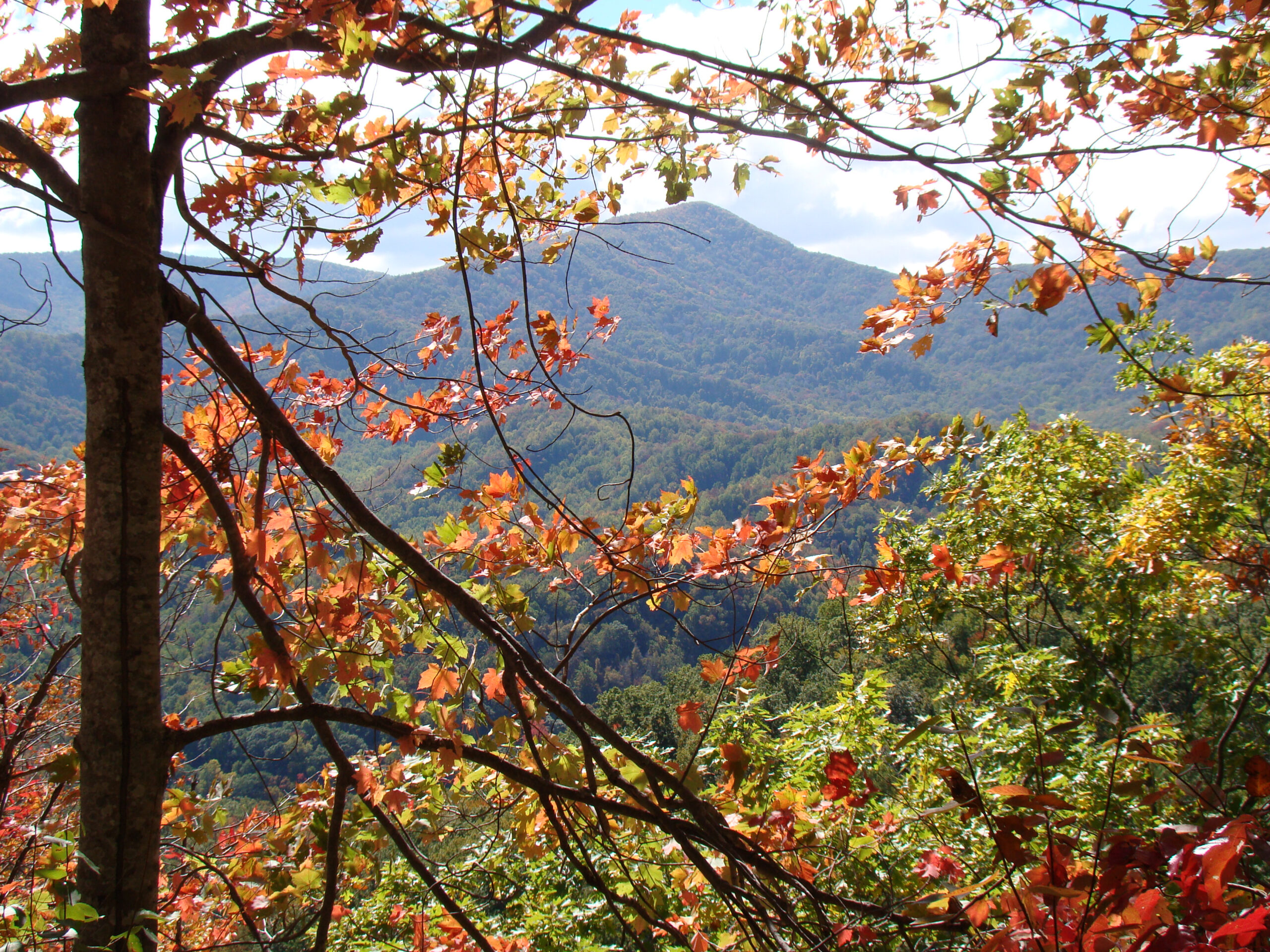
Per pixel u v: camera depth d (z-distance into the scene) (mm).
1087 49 1890
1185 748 1364
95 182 1774
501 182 1525
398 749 2068
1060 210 1916
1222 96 1922
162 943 1833
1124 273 2082
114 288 1799
